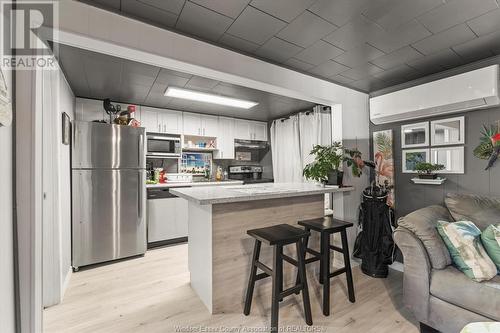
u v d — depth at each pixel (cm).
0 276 107
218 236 200
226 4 152
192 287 237
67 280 246
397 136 295
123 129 307
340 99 290
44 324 181
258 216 221
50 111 204
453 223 184
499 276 161
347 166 290
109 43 155
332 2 150
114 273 270
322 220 227
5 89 106
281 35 188
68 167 260
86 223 280
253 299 217
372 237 261
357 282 248
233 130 472
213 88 302
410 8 155
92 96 328
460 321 157
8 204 117
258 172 534
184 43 183
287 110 421
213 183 419
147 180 383
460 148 243
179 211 375
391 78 276
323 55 221
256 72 221
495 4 151
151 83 281
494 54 220
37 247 129
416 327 179
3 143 111
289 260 186
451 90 231
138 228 317
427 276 173
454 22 171
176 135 410
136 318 189
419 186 276
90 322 184
